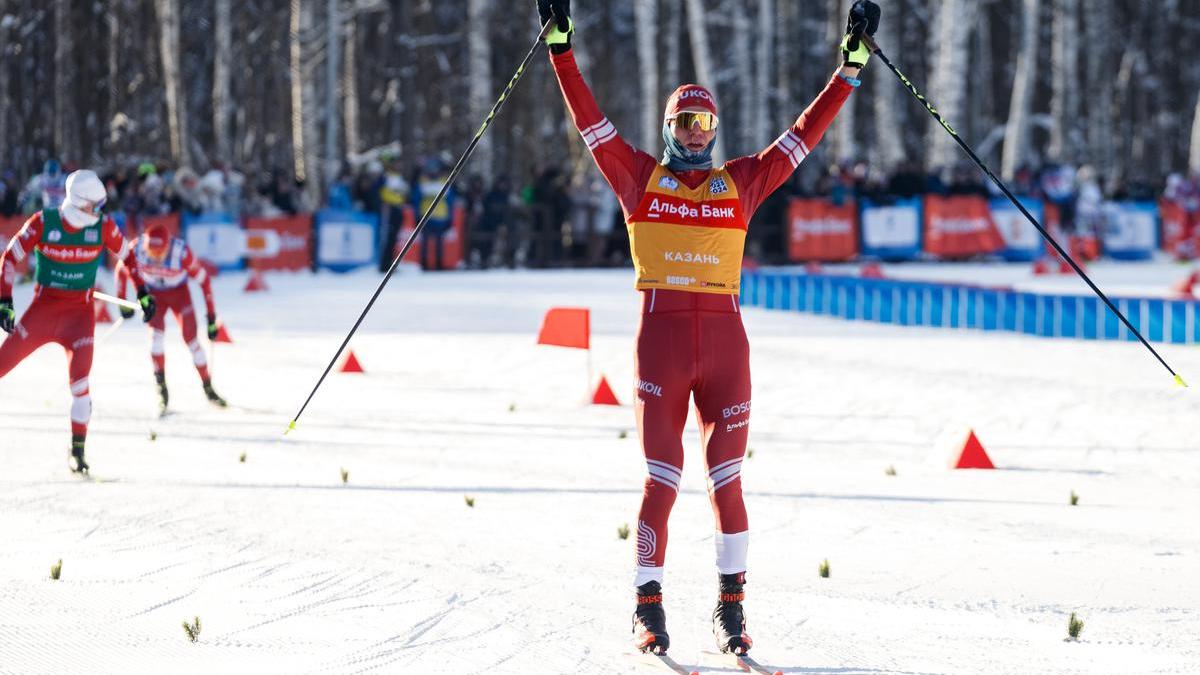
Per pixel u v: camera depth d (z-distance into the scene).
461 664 13.84
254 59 121.75
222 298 58.94
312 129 97.75
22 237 23.42
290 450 26.00
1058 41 119.00
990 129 147.12
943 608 16.05
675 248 14.68
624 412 31.23
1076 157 120.19
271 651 14.16
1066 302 46.81
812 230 83.00
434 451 26.08
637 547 14.55
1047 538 19.59
